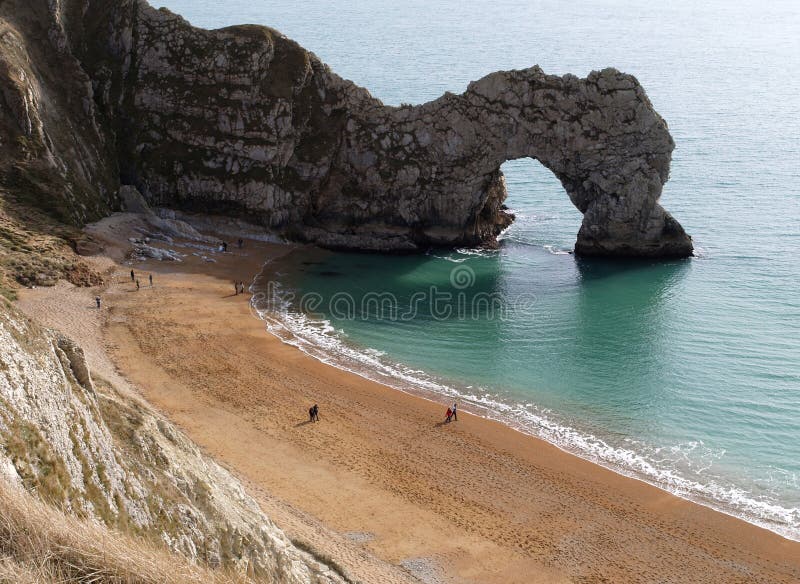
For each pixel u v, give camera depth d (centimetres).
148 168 10431
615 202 10088
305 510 4912
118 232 9344
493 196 11112
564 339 7850
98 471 2567
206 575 2162
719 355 7438
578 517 5094
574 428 6222
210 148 10381
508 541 4816
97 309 7681
